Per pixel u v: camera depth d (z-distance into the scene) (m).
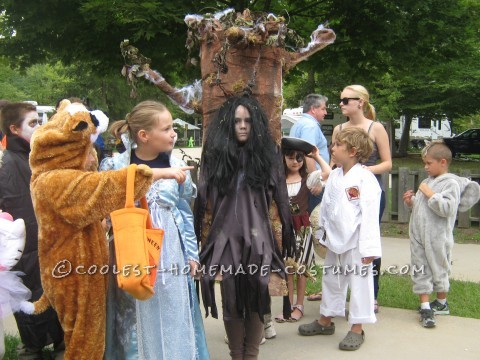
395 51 10.26
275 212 3.38
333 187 4.11
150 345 2.92
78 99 4.23
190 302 3.15
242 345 3.41
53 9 9.11
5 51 10.12
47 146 2.67
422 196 4.65
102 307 2.80
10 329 4.43
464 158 26.47
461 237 8.02
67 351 2.77
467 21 10.07
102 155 4.48
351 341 4.00
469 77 22.78
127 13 8.29
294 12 10.15
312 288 5.36
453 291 5.29
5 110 3.58
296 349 4.02
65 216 2.63
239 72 3.36
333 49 10.67
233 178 3.21
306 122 5.07
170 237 3.04
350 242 4.02
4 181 3.48
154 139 3.07
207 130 3.33
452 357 3.86
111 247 3.05
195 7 8.71
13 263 3.03
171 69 10.08
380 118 24.31
